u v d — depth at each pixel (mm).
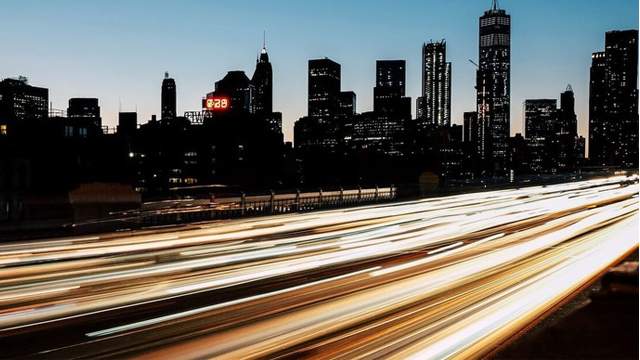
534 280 13102
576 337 8797
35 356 8055
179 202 29875
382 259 16328
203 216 28078
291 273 14133
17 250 17203
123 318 9961
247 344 8438
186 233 21984
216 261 15734
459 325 9391
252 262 15664
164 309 10562
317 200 38281
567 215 31547
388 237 21453
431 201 44906
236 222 26484
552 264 15258
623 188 68125
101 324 9602
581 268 14594
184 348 8305
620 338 8727
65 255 16438
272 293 11852
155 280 13133
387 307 10594
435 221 28000
